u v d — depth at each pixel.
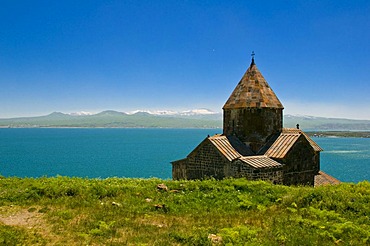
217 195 18.67
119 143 155.25
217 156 25.83
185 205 17.12
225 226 13.86
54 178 22.30
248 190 19.84
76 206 16.25
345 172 65.75
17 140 172.38
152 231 13.02
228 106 29.02
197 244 11.62
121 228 13.34
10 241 11.28
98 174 58.38
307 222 14.05
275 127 28.50
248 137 28.02
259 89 28.67
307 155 27.47
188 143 157.88
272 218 14.99
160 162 77.00
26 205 16.09
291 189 20.16
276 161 25.41
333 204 16.67
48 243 11.57
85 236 12.20
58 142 158.12
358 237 12.70
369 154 105.88
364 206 16.39
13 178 22.56
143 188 19.78
